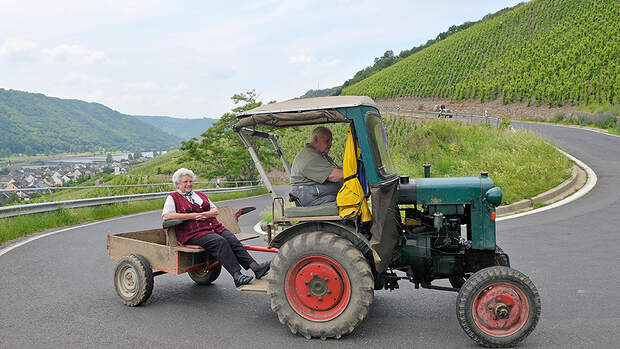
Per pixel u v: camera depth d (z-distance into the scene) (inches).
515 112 1983.3
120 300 199.3
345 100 160.4
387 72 4178.2
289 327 156.3
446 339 150.5
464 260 168.9
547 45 2586.1
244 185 1590.8
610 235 305.1
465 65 3058.6
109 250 208.2
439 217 159.2
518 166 535.8
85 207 589.3
